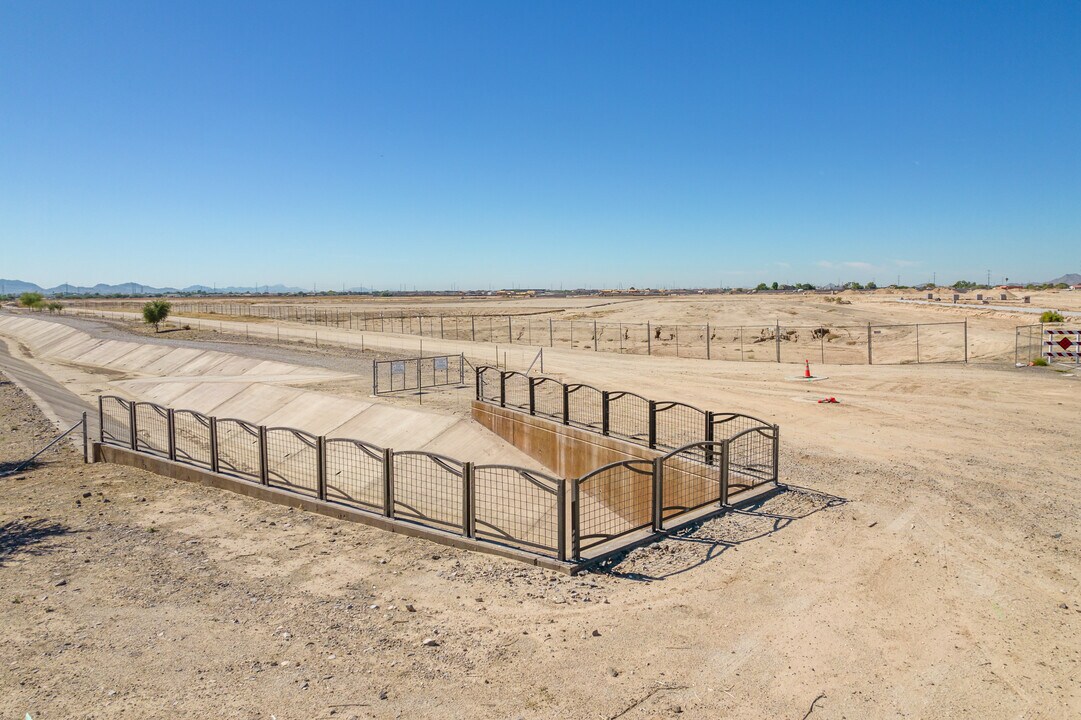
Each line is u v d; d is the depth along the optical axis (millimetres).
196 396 33438
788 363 33469
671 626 6730
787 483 11984
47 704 5656
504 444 21391
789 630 6613
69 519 11359
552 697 5535
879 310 74562
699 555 8594
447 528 10172
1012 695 5516
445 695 5605
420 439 22234
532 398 20656
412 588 7945
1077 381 23484
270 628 7008
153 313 72438
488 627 6820
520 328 65688
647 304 99938
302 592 7961
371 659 6254
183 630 7035
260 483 12820
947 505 10453
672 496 13977
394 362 28781
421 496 14633
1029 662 6004
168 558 9336
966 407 19469
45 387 35531
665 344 48781
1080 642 6332
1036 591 7410
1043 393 21375
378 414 24781
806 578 7820
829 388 24391
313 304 144000
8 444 19125
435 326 71812
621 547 8820
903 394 22391
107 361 52906
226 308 120938
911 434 16125
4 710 5570
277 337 59281
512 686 5715
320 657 6332
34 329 83688
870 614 6930
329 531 10344
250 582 8344
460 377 30828
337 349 47750
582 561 8297
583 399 23797
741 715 5262
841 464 13352
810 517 9984
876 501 10758
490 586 7887
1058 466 12797
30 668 6297
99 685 5953
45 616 7484
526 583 7930
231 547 9734
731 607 7121
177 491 13242
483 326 69625
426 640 6574
